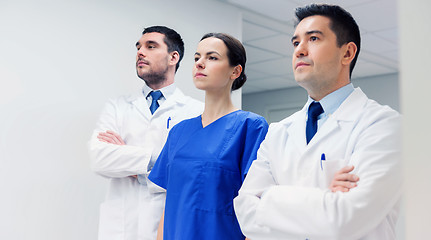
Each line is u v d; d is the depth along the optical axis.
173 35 1.89
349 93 1.10
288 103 6.04
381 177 0.92
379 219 0.91
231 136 1.32
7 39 2.16
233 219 1.26
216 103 1.40
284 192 0.97
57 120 2.29
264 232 1.03
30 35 2.24
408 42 0.50
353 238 0.90
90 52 2.46
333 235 0.88
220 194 1.27
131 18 2.66
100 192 2.41
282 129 1.17
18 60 2.18
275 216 0.96
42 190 2.20
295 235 0.93
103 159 1.65
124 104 1.86
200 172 1.29
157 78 1.83
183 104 1.82
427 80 0.48
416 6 0.50
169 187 1.35
